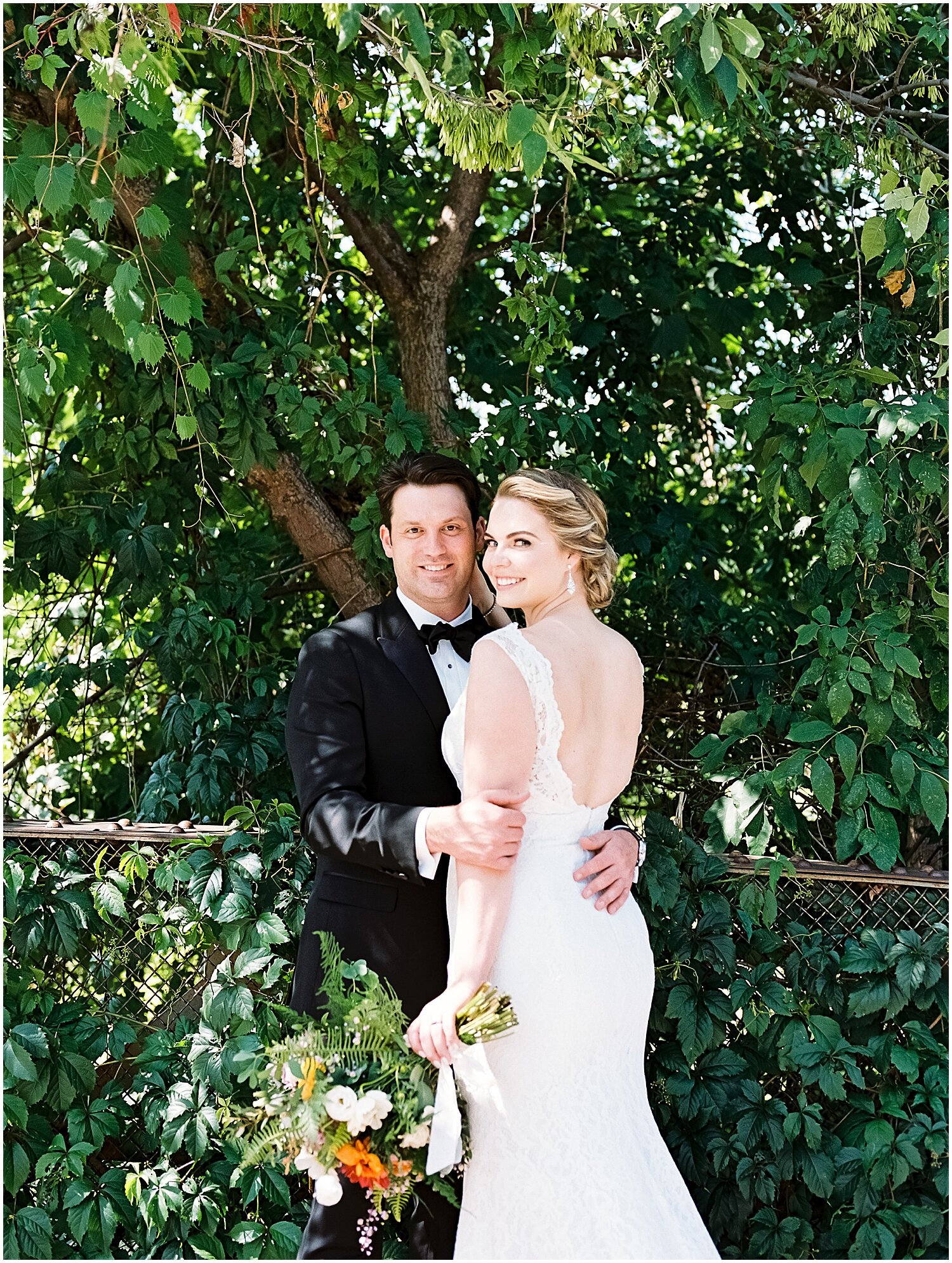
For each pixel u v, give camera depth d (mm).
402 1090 2059
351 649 2488
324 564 3924
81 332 3029
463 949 2059
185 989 3094
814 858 3176
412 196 4500
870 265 4059
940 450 2961
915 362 3367
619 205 4363
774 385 2979
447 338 4371
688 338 4195
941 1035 2939
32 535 3516
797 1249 2828
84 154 2746
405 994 2361
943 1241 2793
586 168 4285
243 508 4332
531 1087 2125
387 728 2439
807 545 4215
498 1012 2023
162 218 2729
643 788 3748
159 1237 2807
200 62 3830
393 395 3543
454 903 2225
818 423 2902
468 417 4094
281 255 4164
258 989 3014
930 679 3119
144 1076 2900
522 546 2268
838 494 2889
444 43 2414
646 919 2959
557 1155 2100
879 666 2936
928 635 3121
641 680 2375
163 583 3557
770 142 3850
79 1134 2834
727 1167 2867
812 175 4230
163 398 3492
